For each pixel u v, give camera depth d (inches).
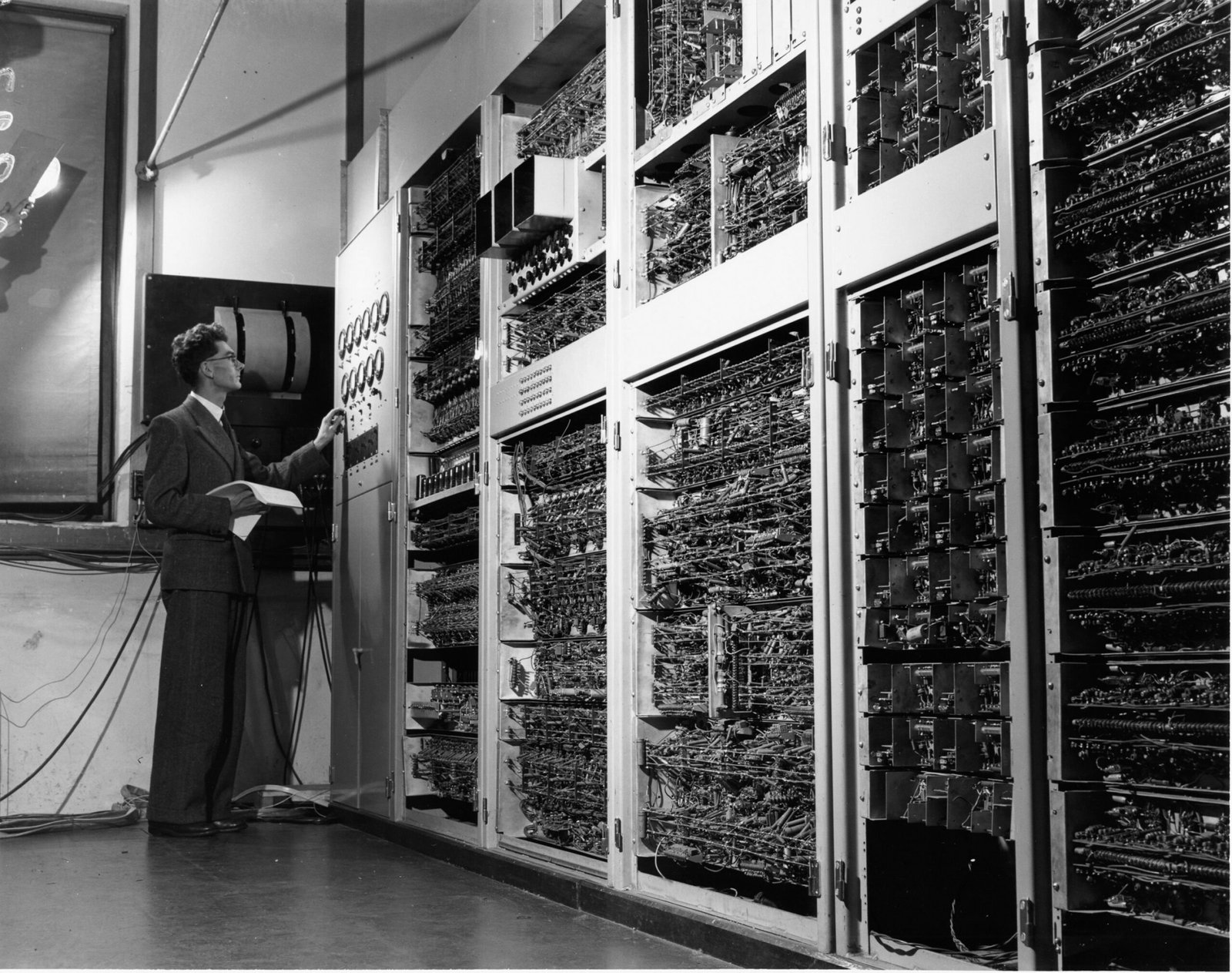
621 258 162.2
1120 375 98.3
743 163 142.6
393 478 235.3
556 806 184.2
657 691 155.3
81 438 273.3
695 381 149.2
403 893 174.4
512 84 198.2
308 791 271.6
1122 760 94.5
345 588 261.4
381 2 303.4
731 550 143.0
